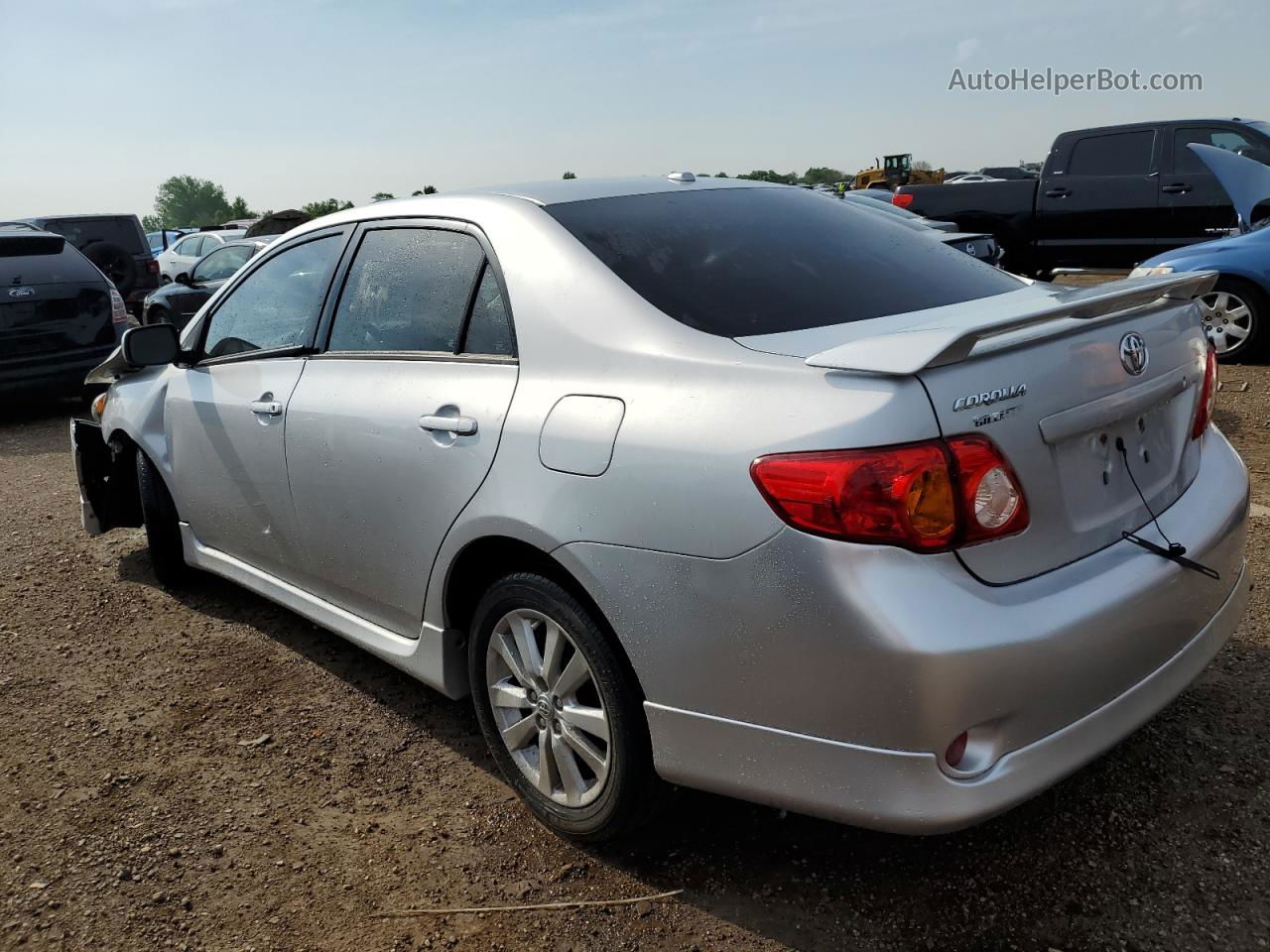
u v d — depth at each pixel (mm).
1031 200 11734
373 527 3008
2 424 9109
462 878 2551
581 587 2396
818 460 1948
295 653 3908
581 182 3086
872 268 2799
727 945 2264
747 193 3199
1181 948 2150
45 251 8750
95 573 4883
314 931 2389
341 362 3197
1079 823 2564
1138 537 2264
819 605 1944
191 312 12398
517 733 2695
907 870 2461
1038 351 2107
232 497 3734
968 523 1949
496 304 2734
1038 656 1962
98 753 3236
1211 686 3125
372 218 3301
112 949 2357
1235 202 8547
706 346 2273
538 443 2441
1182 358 2504
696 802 2760
